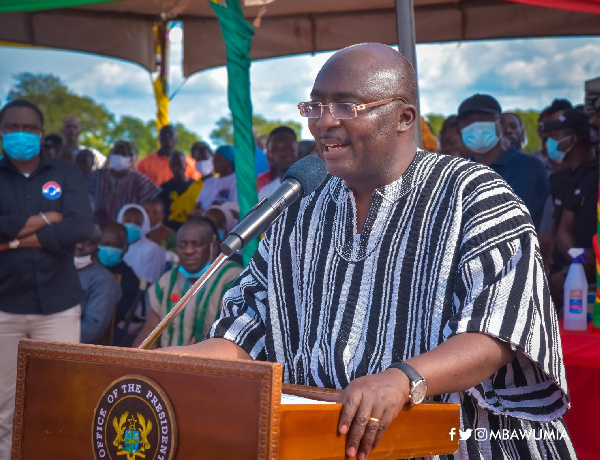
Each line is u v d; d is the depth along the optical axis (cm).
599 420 346
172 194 638
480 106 542
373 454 126
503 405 155
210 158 655
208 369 111
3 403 465
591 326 416
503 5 611
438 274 158
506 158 541
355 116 158
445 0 624
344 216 172
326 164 165
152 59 691
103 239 612
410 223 163
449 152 565
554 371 147
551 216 524
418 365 135
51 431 127
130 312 605
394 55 165
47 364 128
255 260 186
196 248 526
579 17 598
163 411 114
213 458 110
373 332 159
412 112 165
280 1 626
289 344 172
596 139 516
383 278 162
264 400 106
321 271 169
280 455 108
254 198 411
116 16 682
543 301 151
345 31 657
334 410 119
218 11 407
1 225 462
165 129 668
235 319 177
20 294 468
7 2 466
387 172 166
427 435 135
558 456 162
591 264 496
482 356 141
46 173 486
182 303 154
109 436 119
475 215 158
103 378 122
